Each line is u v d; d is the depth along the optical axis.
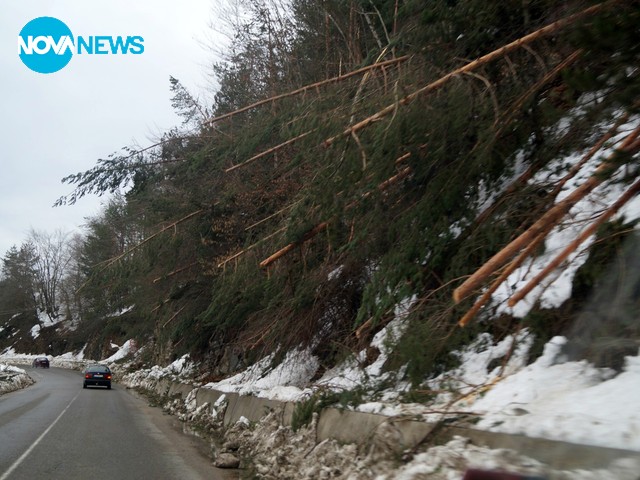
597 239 6.64
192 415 17.86
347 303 12.54
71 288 82.62
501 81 9.12
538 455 4.64
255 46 20.48
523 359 7.02
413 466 5.72
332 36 17.58
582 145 7.91
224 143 16.16
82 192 19.59
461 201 9.06
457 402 6.80
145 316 24.30
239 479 9.14
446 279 8.59
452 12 9.02
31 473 8.95
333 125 9.82
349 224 10.52
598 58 7.08
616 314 6.01
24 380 37.44
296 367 13.98
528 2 8.74
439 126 8.64
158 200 19.81
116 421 17.00
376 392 8.75
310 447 9.08
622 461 3.96
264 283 12.38
